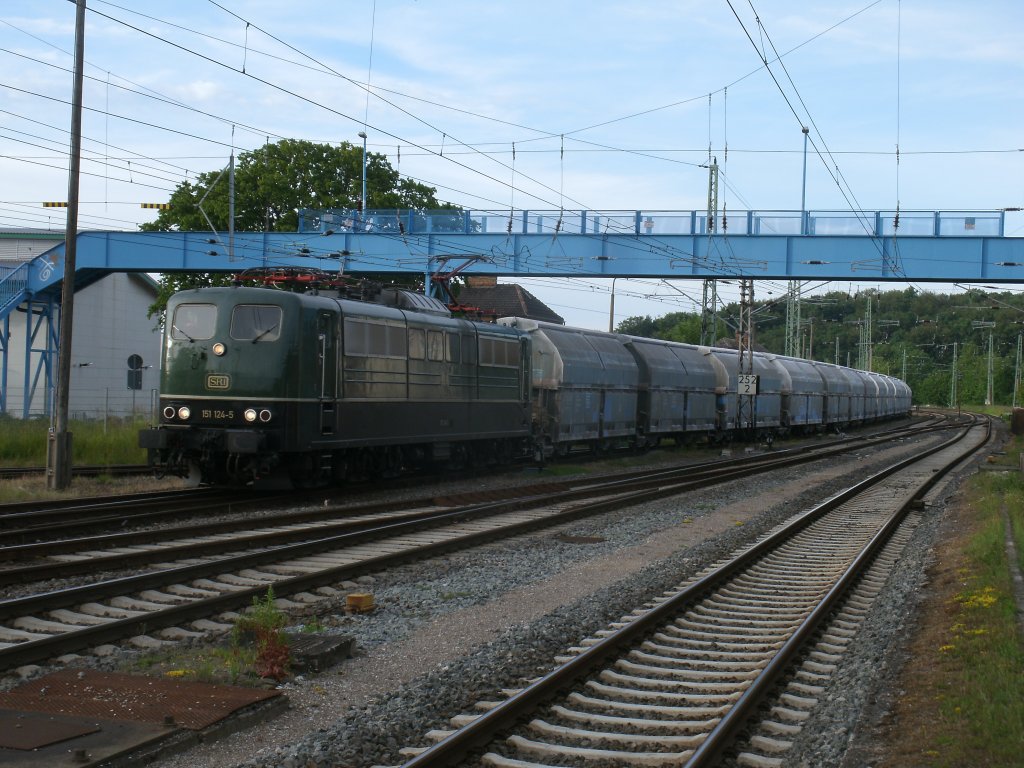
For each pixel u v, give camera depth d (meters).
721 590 11.73
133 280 48.09
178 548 12.20
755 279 36.94
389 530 14.76
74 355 44.16
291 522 15.60
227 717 6.51
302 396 17.64
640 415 36.50
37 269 37.06
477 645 8.84
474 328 23.84
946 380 133.62
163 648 8.30
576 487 23.44
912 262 35.22
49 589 10.28
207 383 17.56
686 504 20.33
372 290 21.19
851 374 65.81
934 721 6.54
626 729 6.71
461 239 38.06
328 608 10.12
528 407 26.77
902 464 31.97
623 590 11.37
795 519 18.30
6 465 23.14
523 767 5.91
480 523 16.78
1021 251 34.38
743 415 45.28
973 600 9.97
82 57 19.00
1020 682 7.07
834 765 6.03
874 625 9.96
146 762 5.83
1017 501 18.78
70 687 7.00
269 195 44.88
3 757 5.62
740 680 7.90
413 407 21.09
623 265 37.25
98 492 18.95
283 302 17.56
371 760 6.10
